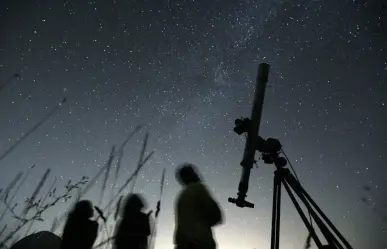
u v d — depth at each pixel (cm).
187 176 246
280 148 330
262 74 325
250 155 311
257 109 320
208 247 211
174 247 222
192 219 220
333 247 271
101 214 253
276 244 309
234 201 304
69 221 267
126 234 258
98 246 247
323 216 292
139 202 275
